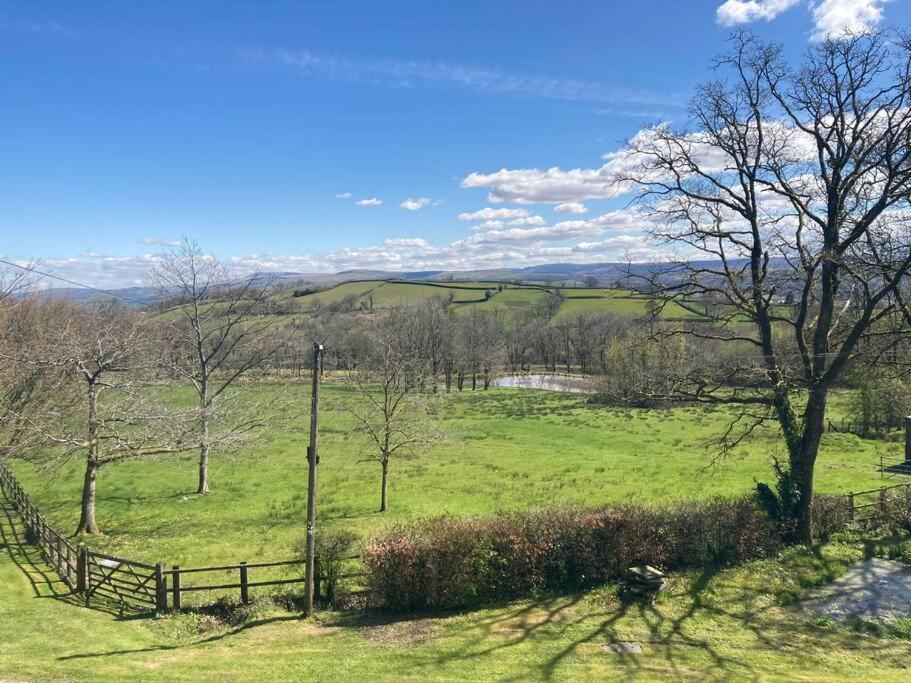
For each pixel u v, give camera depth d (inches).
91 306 1163.3
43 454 1014.4
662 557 631.2
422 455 1551.4
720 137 781.3
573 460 1465.3
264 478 1323.8
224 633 517.0
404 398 1216.2
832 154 714.8
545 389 3489.2
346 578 609.3
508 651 470.3
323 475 1354.6
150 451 946.7
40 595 609.3
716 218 816.9
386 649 475.5
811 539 728.3
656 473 1289.4
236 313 1291.8
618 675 431.8
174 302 1209.4
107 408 931.3
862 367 843.4
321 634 508.7
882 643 492.7
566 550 606.2
